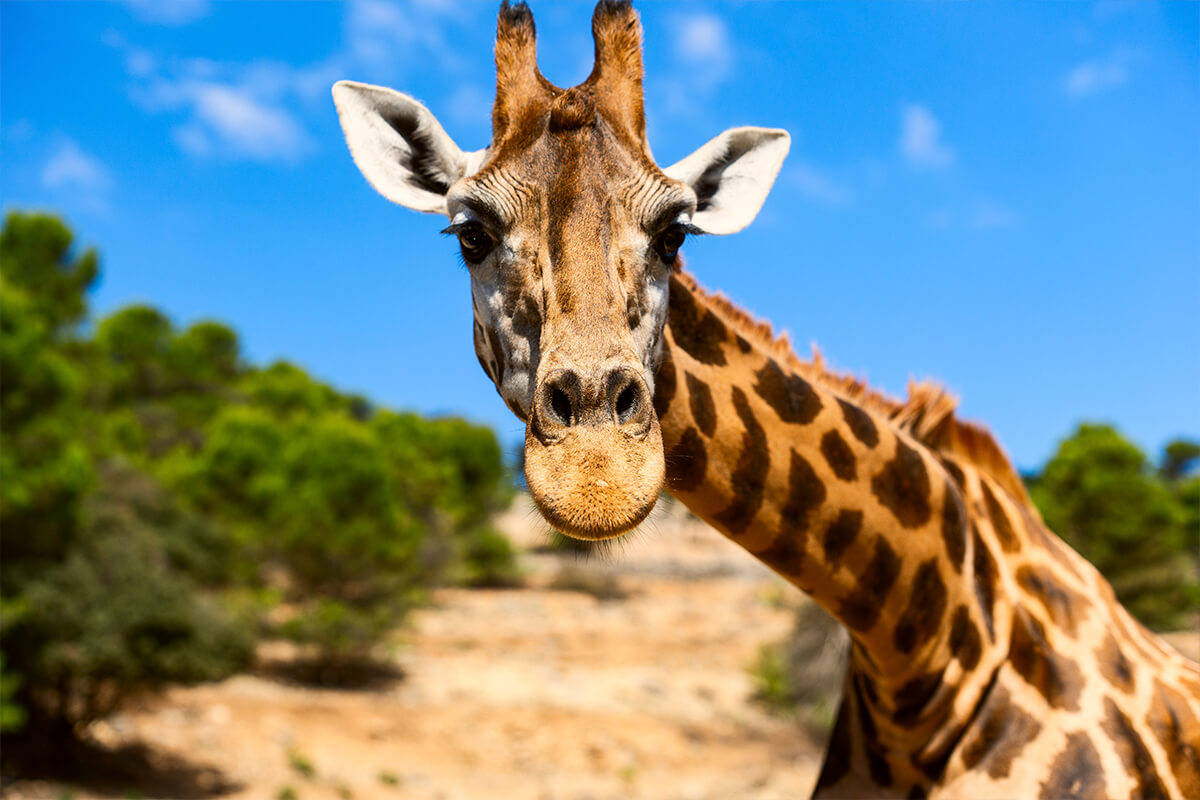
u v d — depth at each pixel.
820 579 3.08
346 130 2.75
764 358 3.11
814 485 3.03
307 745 18.20
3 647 14.73
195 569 18.75
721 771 18.83
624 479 2.20
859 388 3.45
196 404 46.66
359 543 23.34
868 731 3.27
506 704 22.44
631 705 22.98
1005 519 3.39
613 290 2.43
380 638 23.78
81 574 15.27
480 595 37.28
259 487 23.84
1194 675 3.30
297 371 53.75
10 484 14.77
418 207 2.80
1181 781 2.99
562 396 2.28
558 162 2.56
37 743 15.33
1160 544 23.47
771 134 3.03
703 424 2.95
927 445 3.49
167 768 15.98
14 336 15.58
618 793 17.23
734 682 25.44
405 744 19.08
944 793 3.04
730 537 3.11
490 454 41.50
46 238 40.34
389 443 37.56
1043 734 2.98
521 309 2.54
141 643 15.23
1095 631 3.18
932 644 3.07
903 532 3.07
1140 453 24.28
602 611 35.00
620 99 2.71
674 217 2.62
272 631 23.64
